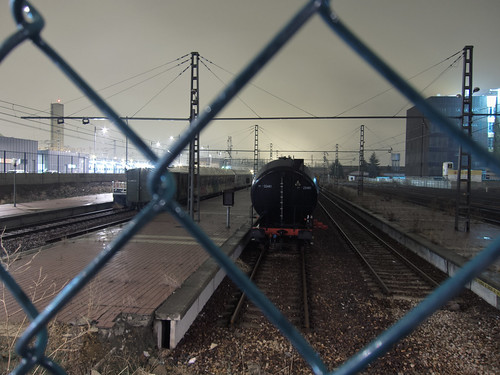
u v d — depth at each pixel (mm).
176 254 9234
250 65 938
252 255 11641
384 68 922
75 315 5168
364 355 1056
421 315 951
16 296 1503
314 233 15977
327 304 7242
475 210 21266
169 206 1156
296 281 8750
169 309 5379
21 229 14906
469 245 11523
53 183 34969
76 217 18422
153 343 5070
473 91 13969
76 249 9711
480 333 5906
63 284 6609
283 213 12039
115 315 5191
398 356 5121
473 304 7301
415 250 12461
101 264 1199
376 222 19188
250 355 5086
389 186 68375
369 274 9453
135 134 1235
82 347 4480
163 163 1099
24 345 1344
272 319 1227
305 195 11719
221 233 12477
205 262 8375
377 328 6117
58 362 4102
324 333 5906
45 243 12070
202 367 4770
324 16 907
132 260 8547
